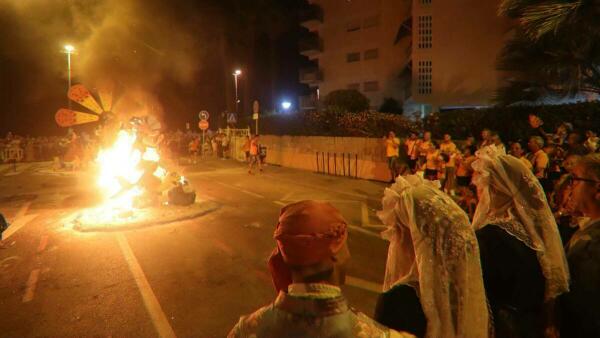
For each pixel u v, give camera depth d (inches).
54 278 236.4
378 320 71.8
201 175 736.3
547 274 80.0
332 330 46.6
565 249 90.4
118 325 179.8
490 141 380.8
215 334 171.2
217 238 314.0
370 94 1456.7
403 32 1331.2
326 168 775.1
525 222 83.2
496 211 89.5
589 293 77.2
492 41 984.9
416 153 545.6
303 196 508.7
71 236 324.8
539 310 80.9
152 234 327.0
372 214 400.5
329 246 48.9
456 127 575.5
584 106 436.8
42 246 299.9
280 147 933.8
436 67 1039.0
